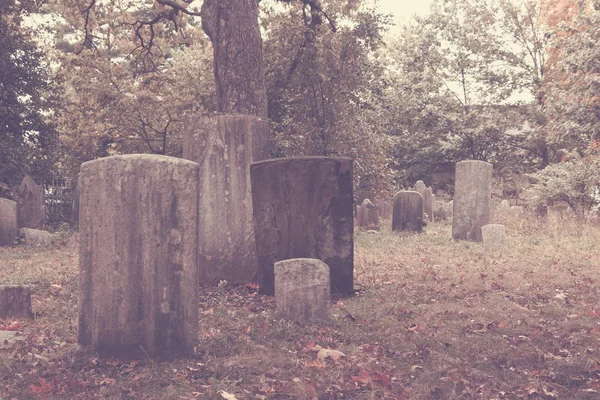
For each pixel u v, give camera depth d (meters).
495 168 36.41
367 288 8.91
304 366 5.34
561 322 6.77
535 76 34.94
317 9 20.31
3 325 6.65
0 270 10.53
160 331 5.43
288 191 8.41
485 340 6.07
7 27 21.97
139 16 34.22
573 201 21.36
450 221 24.47
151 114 21.30
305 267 6.89
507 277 9.59
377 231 18.69
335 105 19.75
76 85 21.39
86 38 22.77
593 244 14.39
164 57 26.30
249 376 5.11
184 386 4.83
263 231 8.53
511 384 4.98
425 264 11.10
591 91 21.02
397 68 39.47
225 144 9.54
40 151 23.36
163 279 5.41
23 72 22.19
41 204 19.45
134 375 5.09
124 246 5.38
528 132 35.59
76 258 12.05
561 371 5.20
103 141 22.97
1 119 22.19
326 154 19.97
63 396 4.66
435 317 7.07
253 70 14.04
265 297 8.38
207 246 9.49
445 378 5.03
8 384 4.86
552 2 28.66
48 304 7.76
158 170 5.36
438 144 36.38
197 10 20.25
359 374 5.12
